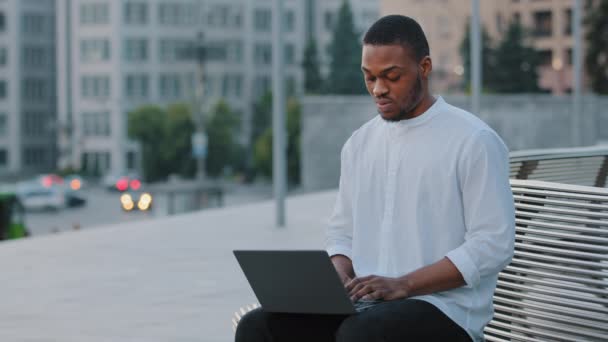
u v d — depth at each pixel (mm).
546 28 72500
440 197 3900
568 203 4008
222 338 7297
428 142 3922
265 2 116062
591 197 3920
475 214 3836
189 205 60031
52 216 68812
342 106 30578
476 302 3869
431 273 3791
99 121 112500
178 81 112750
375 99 3926
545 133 33281
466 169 3854
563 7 72000
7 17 117562
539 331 4121
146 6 111875
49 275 10555
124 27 111312
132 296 9172
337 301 3730
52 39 121000
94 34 112188
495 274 3914
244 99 114562
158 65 112250
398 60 3836
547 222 4090
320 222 15914
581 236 3912
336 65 92875
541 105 33031
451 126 3902
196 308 8523
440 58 76500
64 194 75688
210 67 112750
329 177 30750
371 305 3922
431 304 3797
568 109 33344
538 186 4148
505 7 72250
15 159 117812
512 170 5320
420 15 77125
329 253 4246
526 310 4176
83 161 112875
